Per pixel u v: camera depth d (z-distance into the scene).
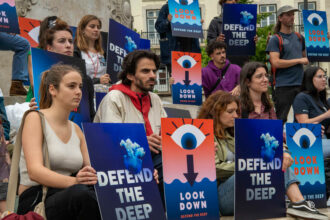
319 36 8.26
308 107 7.16
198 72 8.59
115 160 4.03
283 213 4.91
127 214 3.96
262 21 32.94
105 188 3.92
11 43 7.85
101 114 5.01
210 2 33.41
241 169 4.74
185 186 4.45
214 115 5.19
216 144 4.99
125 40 7.16
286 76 8.22
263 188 4.84
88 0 10.72
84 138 4.09
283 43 8.26
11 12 6.67
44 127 3.98
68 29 6.02
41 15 9.79
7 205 3.78
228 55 8.55
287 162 5.03
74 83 4.09
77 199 3.71
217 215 4.54
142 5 34.09
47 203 3.80
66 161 4.03
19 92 8.05
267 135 4.91
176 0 8.60
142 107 5.10
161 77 27.86
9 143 5.55
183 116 7.11
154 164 4.86
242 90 5.86
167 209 4.33
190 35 8.64
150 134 5.05
